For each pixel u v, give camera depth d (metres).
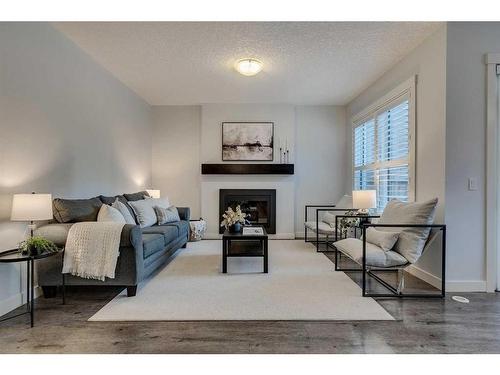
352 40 3.30
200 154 6.10
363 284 2.73
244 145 5.97
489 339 1.99
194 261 4.02
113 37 3.26
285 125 5.98
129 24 2.99
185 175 6.12
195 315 2.33
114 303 2.57
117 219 3.06
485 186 2.90
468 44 2.90
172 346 1.91
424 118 3.28
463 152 2.90
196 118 6.11
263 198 5.94
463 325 2.18
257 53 3.63
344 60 3.84
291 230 5.95
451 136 2.90
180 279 3.23
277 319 2.27
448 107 2.91
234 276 3.33
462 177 2.90
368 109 4.84
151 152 6.11
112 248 2.62
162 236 3.46
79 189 3.55
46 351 1.85
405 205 3.03
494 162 2.89
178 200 6.12
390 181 4.12
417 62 3.44
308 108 6.12
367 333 2.06
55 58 3.08
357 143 5.46
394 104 3.97
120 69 4.18
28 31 2.71
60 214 2.82
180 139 6.12
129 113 5.01
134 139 5.23
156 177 6.12
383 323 2.21
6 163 2.48
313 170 6.13
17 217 2.29
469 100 2.90
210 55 3.71
